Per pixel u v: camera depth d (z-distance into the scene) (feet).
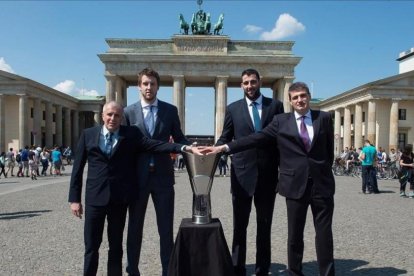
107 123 26.25
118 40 239.50
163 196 28.27
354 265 33.09
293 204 27.25
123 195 26.43
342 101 281.13
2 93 235.20
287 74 238.89
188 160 23.84
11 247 38.68
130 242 28.43
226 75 238.68
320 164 26.91
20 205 66.90
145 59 236.43
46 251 37.19
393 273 30.94
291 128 27.43
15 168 192.54
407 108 240.53
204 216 23.75
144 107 29.12
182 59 236.43
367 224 50.78
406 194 86.33
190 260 22.94
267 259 30.14
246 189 29.60
